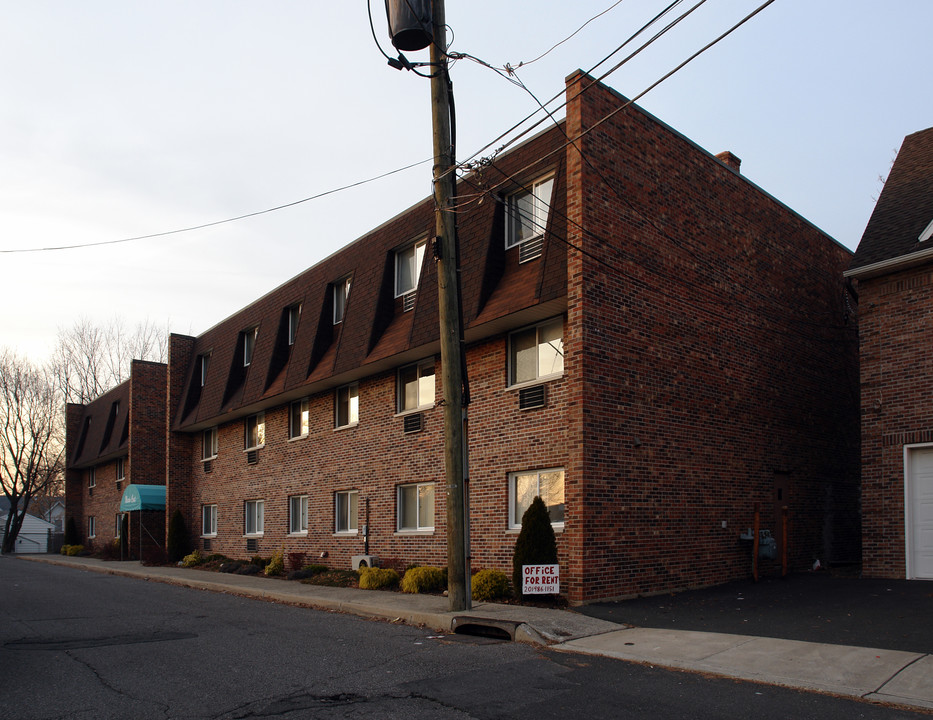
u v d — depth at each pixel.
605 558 13.25
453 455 12.41
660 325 15.05
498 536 15.68
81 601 16.30
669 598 13.53
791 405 18.36
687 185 16.28
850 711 6.63
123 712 6.85
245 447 27.66
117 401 40.75
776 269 18.64
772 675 7.87
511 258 16.19
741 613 11.67
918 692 7.08
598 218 14.01
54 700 7.29
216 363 29.41
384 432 20.00
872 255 15.89
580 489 13.09
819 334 19.88
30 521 65.50
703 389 15.84
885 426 15.54
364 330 19.98
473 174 17.20
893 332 15.64
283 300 25.36
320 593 16.45
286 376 23.53
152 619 13.05
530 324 15.65
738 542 16.05
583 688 7.58
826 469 19.22
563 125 14.84
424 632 11.29
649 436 14.43
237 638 10.80
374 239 20.91
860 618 10.69
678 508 14.80
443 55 12.49
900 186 17.41
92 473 45.41
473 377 16.80
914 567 14.92
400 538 19.00
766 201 18.70
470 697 7.27
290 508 24.31
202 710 6.91
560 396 14.66
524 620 11.02
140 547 33.56
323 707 6.97
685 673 8.20
